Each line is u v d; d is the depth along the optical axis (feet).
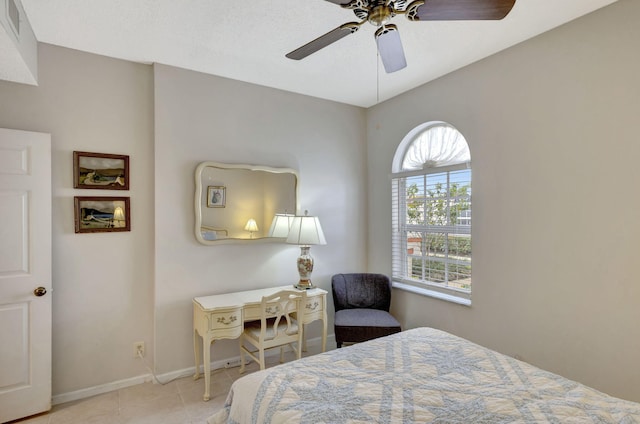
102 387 8.59
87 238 8.49
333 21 7.16
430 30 7.58
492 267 8.84
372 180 12.76
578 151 7.21
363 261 12.93
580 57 7.16
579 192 7.21
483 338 9.02
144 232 9.18
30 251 7.50
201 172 9.55
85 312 8.45
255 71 9.67
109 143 8.75
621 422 4.00
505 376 5.19
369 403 4.44
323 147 11.96
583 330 7.15
